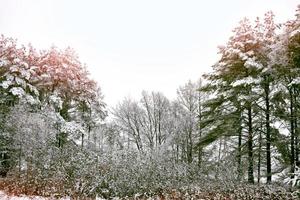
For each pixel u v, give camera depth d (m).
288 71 15.08
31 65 25.41
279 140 16.27
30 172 14.45
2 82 23.20
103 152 16.98
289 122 16.38
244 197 11.78
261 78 16.44
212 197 12.14
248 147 17.45
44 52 26.48
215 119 19.14
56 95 24.91
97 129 32.47
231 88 18.22
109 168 14.47
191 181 15.28
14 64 23.42
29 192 12.73
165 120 33.84
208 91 20.09
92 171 14.03
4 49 23.97
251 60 16.50
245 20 18.05
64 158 15.78
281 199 11.23
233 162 17.12
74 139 27.05
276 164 16.77
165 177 14.70
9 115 20.56
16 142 19.00
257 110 17.48
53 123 23.53
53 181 13.45
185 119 28.22
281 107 16.80
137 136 34.50
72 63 26.88
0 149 20.95
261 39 17.06
